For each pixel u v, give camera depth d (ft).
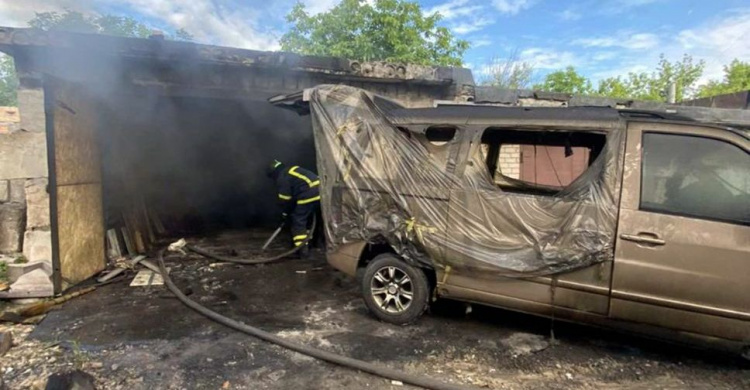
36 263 14.03
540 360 9.93
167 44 15.38
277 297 14.32
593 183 9.54
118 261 17.99
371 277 12.03
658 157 9.20
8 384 8.67
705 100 33.65
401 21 56.34
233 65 16.85
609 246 9.20
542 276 9.83
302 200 19.43
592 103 23.47
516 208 10.11
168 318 12.32
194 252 20.66
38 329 11.43
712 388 8.82
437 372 9.34
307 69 17.60
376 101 12.76
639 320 9.15
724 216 8.58
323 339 10.94
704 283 8.52
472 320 12.19
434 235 10.87
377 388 8.70
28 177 14.44
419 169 11.18
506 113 10.66
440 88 20.57
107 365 9.48
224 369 9.36
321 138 12.68
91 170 16.30
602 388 8.82
